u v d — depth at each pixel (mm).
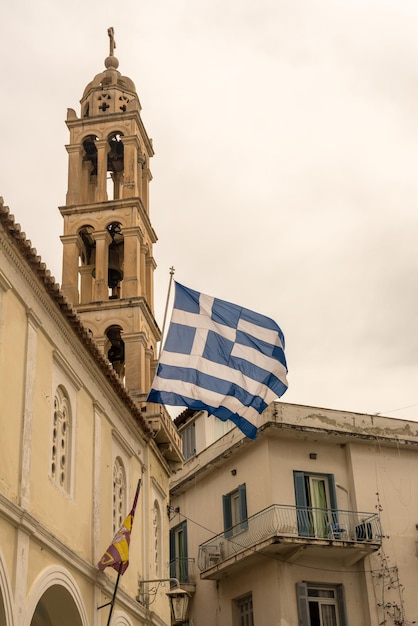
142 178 26172
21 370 13367
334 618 26938
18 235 12953
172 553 33188
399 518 28797
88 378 16984
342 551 27000
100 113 25781
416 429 30375
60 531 14414
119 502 18875
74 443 15773
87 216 24062
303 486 28062
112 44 27594
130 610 18406
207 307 18391
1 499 11734
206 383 17672
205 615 30188
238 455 30234
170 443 22625
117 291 25391
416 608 27516
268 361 18562
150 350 23625
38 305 14328
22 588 12289
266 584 27062
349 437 29156
